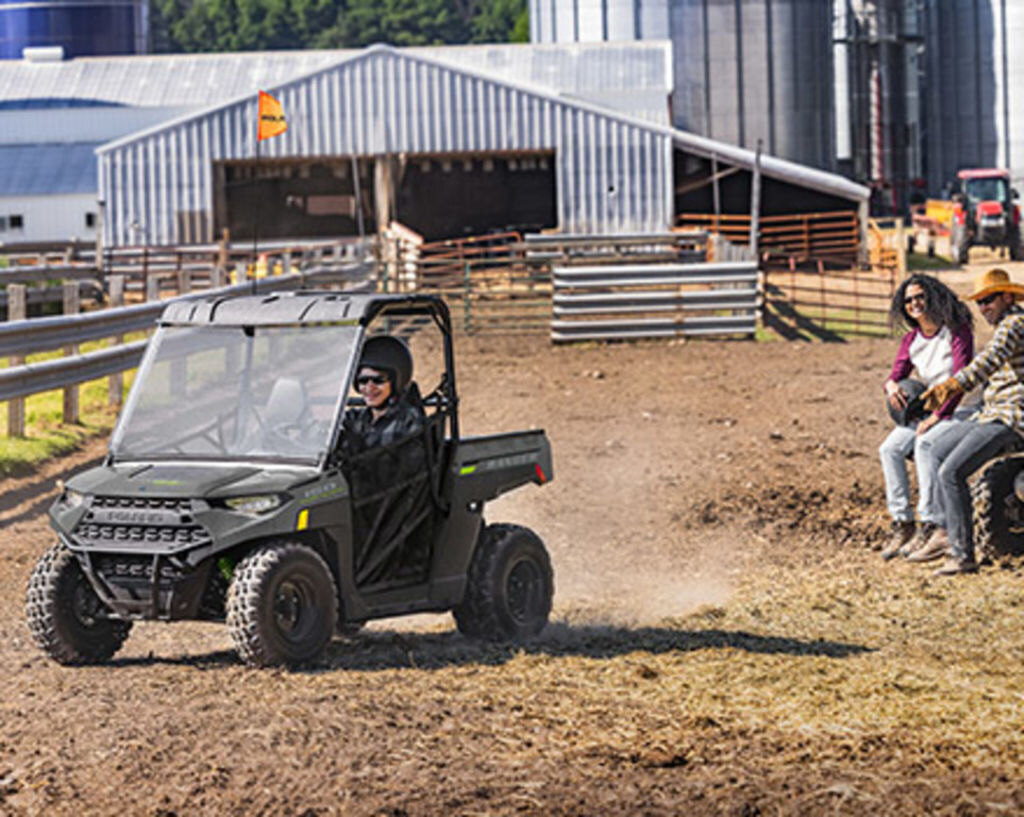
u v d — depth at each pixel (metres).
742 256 101.88
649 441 51.41
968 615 28.47
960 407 33.97
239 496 21.97
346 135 165.62
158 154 165.38
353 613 23.56
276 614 22.16
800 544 36.16
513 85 164.75
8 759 17.86
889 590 31.11
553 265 105.38
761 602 30.19
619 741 18.95
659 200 165.25
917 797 16.50
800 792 16.70
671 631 27.41
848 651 25.39
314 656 22.70
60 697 20.89
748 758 18.12
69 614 23.30
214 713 19.62
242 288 69.06
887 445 34.50
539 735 19.12
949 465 32.22
